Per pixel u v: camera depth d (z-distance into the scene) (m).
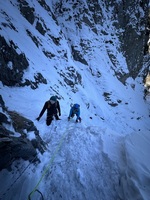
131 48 23.06
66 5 19.98
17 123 3.70
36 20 14.21
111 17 22.11
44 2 17.30
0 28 7.90
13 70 7.01
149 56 26.25
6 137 2.69
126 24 22.95
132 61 23.55
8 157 2.69
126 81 21.03
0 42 6.75
